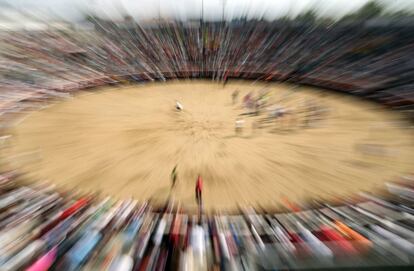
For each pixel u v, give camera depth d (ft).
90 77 140.05
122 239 40.04
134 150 73.87
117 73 146.20
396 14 167.63
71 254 37.40
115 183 58.80
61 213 46.24
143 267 35.86
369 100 106.93
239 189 56.85
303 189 56.59
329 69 137.90
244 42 188.03
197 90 127.24
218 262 36.91
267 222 44.80
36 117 96.12
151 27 215.10
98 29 214.07
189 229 42.42
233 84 135.03
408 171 62.08
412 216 45.62
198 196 53.88
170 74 145.69
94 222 43.98
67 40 192.65
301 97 114.21
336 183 58.39
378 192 54.44
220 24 211.20
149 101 113.29
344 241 39.99
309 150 72.95
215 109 103.55
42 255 37.09
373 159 67.77
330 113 97.40
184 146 76.07
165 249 38.55
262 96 114.83
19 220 44.32
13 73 136.36
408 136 79.25
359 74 127.85
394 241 39.88
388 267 35.94
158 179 60.49
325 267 36.14
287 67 148.25
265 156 70.28
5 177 59.77
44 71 143.43
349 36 164.86
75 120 94.07
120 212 47.16
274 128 86.79
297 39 177.58
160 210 48.83
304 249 38.88
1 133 83.10
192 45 191.11
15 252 37.65
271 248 39.11
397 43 146.51
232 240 40.45
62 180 59.67
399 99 100.94
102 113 100.53
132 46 189.57
